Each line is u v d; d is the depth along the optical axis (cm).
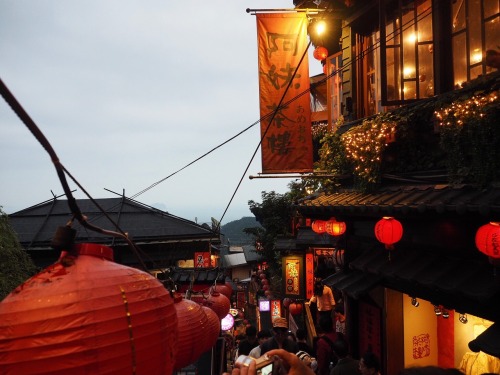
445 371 196
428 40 845
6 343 198
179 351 446
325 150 1122
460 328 895
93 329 208
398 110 841
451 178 675
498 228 519
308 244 1767
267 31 1047
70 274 223
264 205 2412
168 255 1780
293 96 1041
